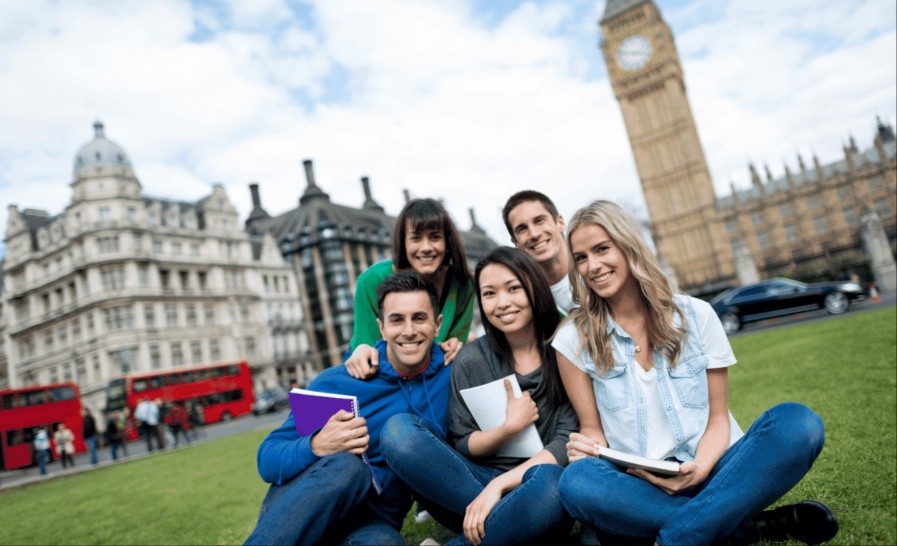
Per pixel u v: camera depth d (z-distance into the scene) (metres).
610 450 2.35
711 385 2.54
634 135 74.94
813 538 2.19
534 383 2.82
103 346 43.31
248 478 8.03
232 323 50.53
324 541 2.43
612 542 2.38
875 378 5.33
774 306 18.09
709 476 2.30
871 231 25.12
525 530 2.32
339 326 66.19
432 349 3.07
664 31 74.25
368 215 81.88
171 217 48.84
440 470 2.50
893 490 2.64
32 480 14.45
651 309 2.62
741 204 77.50
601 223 2.59
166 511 6.38
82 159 45.59
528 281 2.78
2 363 53.06
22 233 50.53
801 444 2.08
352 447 2.52
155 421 19.61
